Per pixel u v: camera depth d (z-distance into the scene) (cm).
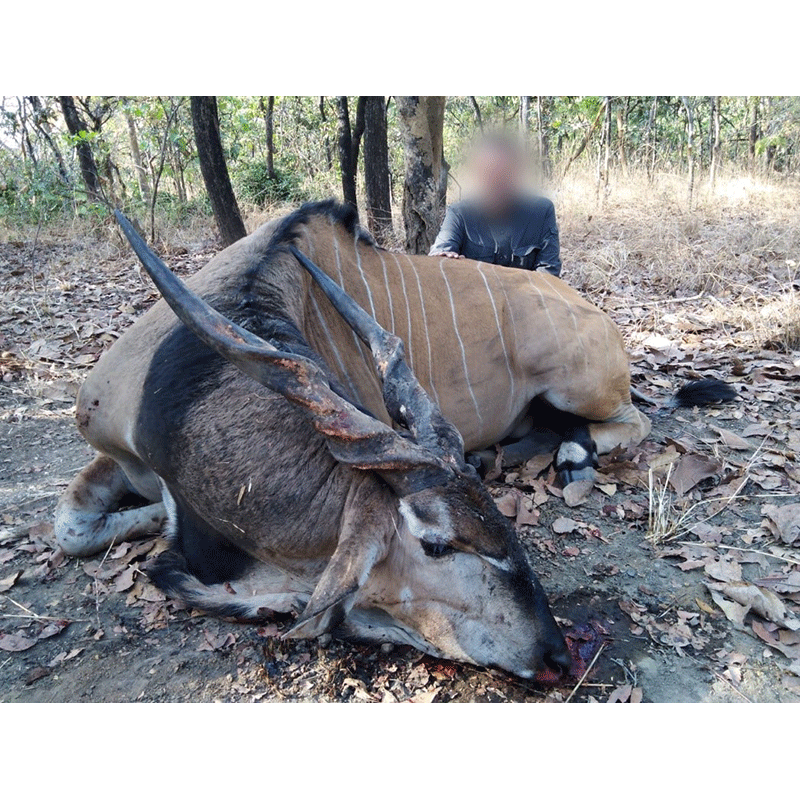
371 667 159
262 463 151
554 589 180
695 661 160
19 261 523
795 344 324
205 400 158
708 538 198
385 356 158
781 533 195
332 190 817
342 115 520
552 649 146
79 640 166
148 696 151
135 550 195
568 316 233
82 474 195
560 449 234
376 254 221
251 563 167
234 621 167
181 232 608
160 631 168
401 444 138
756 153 1018
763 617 171
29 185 635
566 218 591
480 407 228
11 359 325
